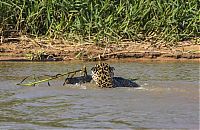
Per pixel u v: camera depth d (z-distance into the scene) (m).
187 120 19.77
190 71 31.03
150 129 18.69
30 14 39.00
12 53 35.88
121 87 25.97
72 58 35.56
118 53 36.03
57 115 20.67
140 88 25.75
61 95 24.22
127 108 21.64
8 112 21.17
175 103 22.47
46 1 39.22
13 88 25.89
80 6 39.19
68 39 38.28
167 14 39.31
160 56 36.19
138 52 36.28
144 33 39.03
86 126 19.11
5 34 38.81
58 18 39.44
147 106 22.00
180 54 36.16
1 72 30.48
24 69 31.58
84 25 38.66
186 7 39.97
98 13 38.91
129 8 39.44
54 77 26.70
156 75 29.64
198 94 24.28
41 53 35.31
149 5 39.47
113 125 19.22
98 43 37.53
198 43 38.53
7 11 39.03
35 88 25.84
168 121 19.66
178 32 39.38
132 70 31.48
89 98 23.56
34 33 39.09
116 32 38.50
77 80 26.83
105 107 21.88
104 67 26.20
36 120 19.98
